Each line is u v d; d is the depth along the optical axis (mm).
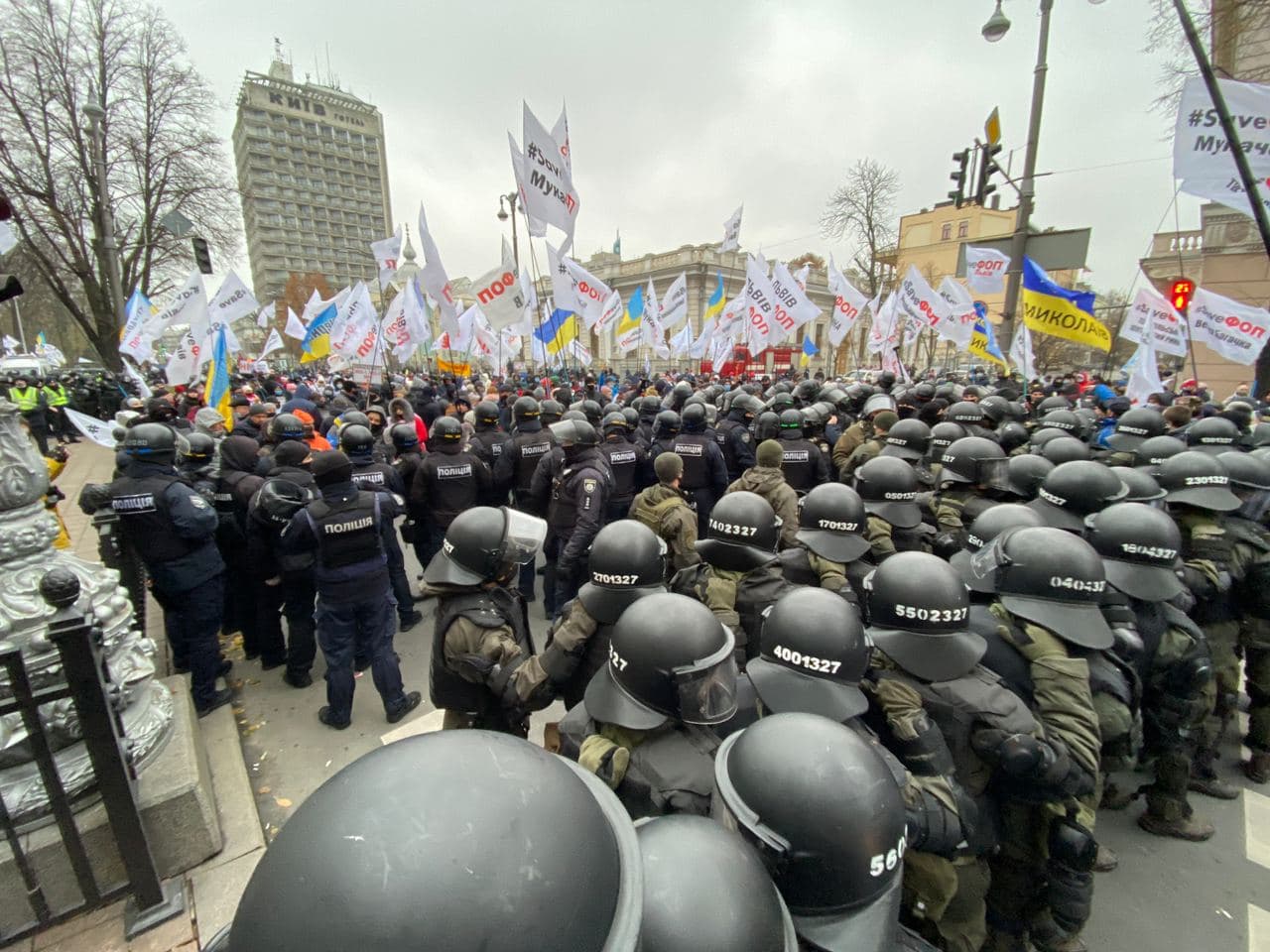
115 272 19875
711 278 37469
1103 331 8469
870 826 1302
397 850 754
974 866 2092
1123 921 2729
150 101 25438
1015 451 6320
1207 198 6273
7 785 2488
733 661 1973
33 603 2664
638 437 7527
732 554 3238
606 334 36719
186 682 3777
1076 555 2346
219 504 4961
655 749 1894
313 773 3629
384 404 12070
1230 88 6047
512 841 792
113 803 2363
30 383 15320
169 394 13828
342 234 99125
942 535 4383
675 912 1052
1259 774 3637
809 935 1308
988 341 11562
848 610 2098
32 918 2389
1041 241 10711
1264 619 3451
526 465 6465
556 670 2578
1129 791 3613
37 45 22562
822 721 1506
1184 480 3662
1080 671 2256
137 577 4395
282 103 91875
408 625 5766
